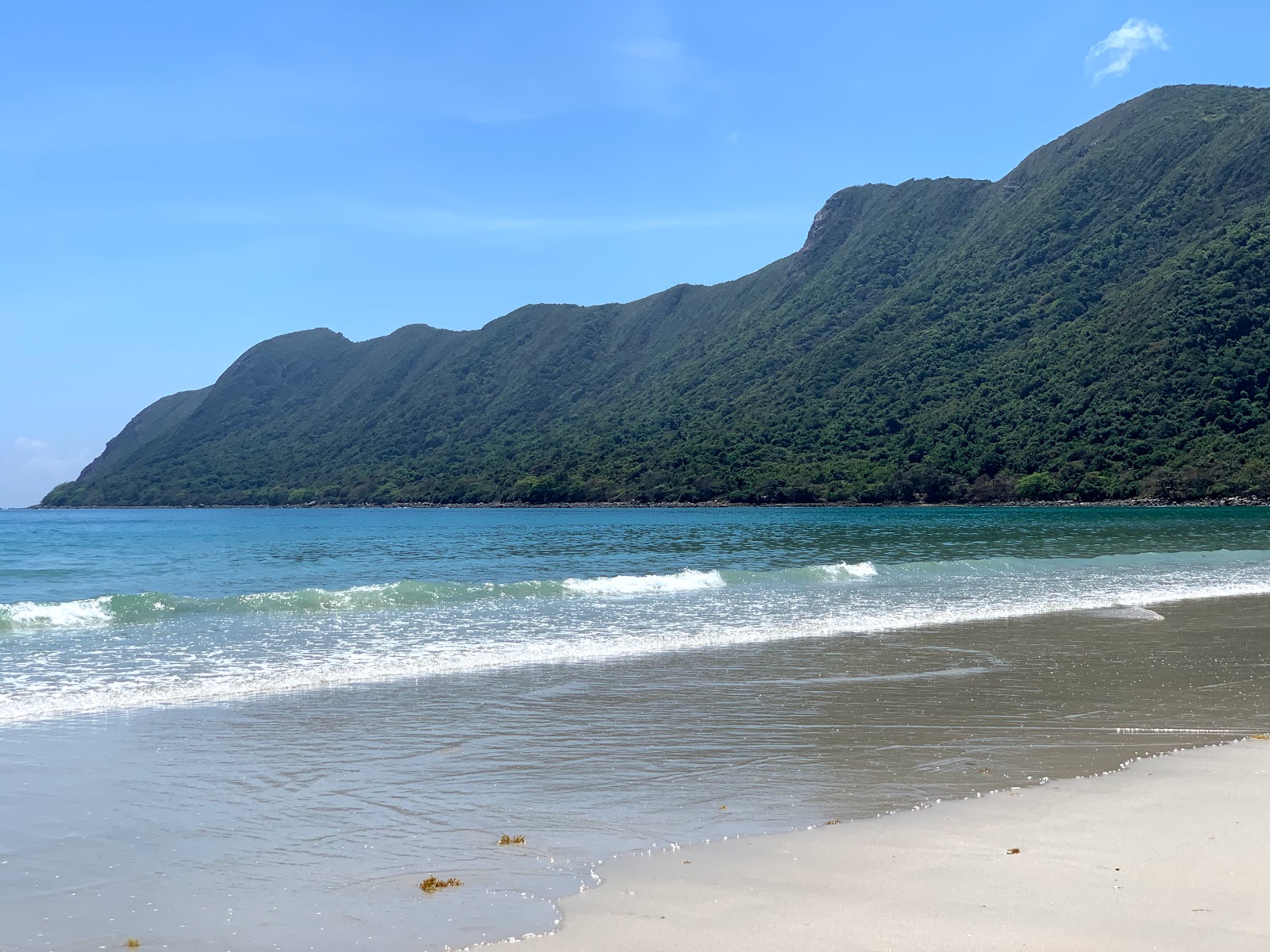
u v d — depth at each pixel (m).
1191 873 5.34
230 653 13.12
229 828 6.22
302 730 8.91
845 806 6.72
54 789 7.02
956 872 5.38
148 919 4.81
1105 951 4.37
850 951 4.41
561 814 6.55
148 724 9.10
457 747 8.38
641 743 8.54
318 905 4.98
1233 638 15.26
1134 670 12.37
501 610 18.06
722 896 5.07
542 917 4.81
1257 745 8.55
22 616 15.62
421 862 5.63
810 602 19.56
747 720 9.46
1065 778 7.43
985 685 11.30
